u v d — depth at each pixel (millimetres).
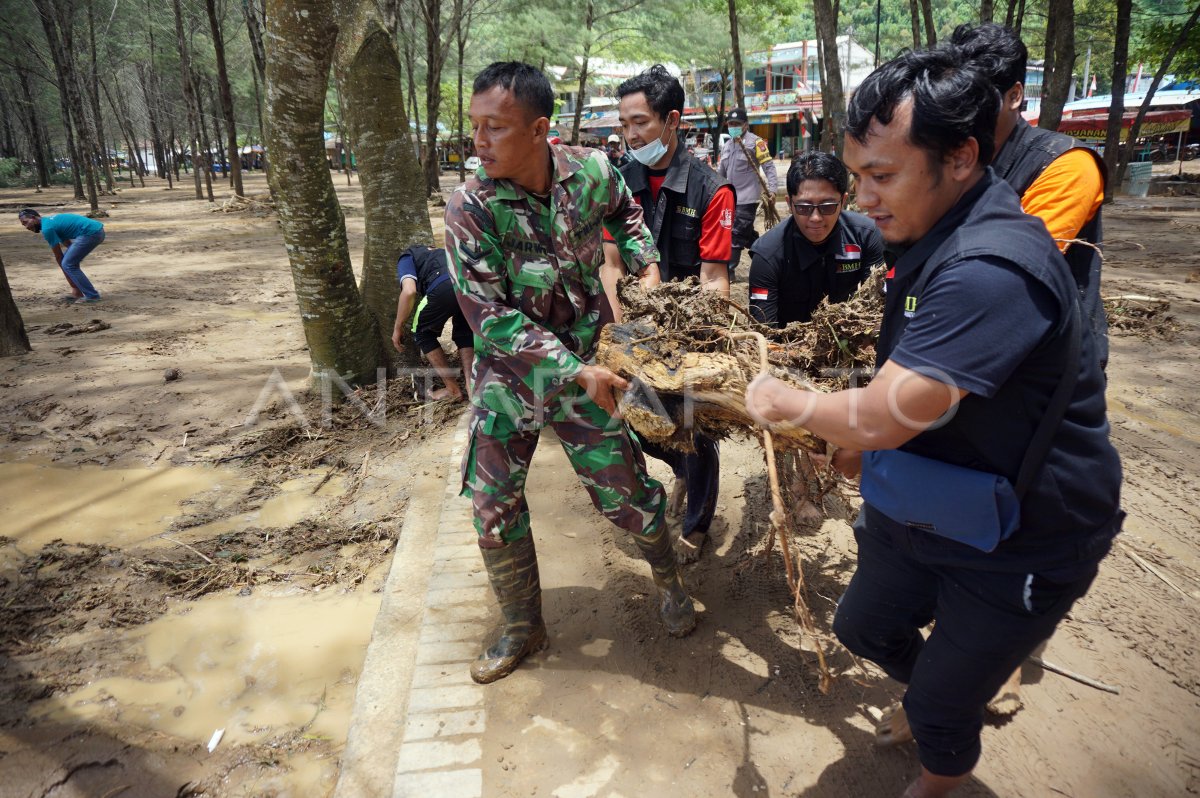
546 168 2414
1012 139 2502
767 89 45688
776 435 2299
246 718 3006
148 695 3123
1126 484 4070
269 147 5570
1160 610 3043
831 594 3242
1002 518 1627
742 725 2578
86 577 3926
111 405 6254
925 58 1535
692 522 3449
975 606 1762
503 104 2191
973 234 1534
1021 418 1601
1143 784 2293
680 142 3539
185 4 32312
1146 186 21859
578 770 2420
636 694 2734
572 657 2938
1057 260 1535
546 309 2553
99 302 10305
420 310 5250
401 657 3080
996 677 1813
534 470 4543
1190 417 4996
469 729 2594
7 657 3338
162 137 48312
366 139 6027
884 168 1576
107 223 21000
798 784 2346
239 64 36969
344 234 5926
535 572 2887
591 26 23797
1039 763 2367
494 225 2373
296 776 2736
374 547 4164
